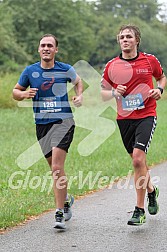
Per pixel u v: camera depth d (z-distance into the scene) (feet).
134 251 36.88
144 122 43.34
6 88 159.33
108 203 52.06
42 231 42.04
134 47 44.14
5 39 273.33
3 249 37.52
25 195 55.21
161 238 39.86
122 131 44.47
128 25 44.27
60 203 42.39
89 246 38.04
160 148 95.25
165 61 353.31
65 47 319.47
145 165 42.93
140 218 42.16
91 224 43.96
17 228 43.04
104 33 407.85
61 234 41.11
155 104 44.29
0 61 267.39
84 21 366.02
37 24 319.47
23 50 289.53
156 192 45.75
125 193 57.21
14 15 317.01
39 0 321.73
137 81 43.70
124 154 85.61
